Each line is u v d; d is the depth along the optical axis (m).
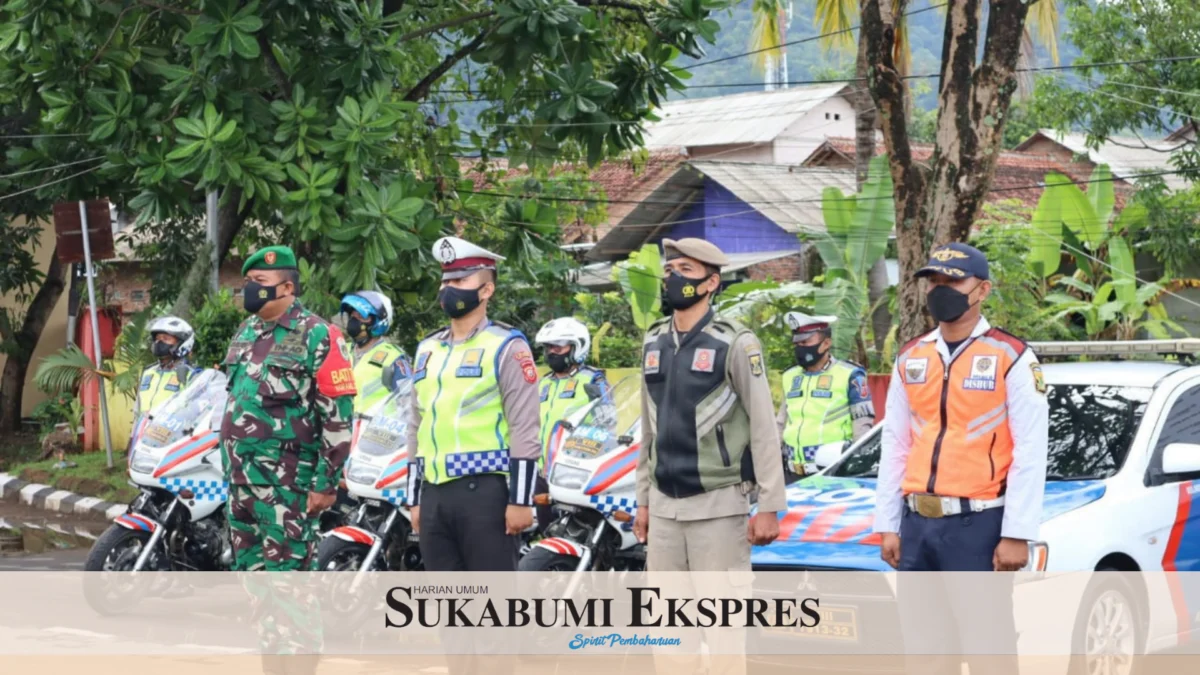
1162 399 7.94
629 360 23.41
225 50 13.24
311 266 14.50
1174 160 25.78
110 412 23.23
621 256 31.81
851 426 11.16
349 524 9.72
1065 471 7.66
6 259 25.41
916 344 6.18
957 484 5.91
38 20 13.73
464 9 17.30
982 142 14.62
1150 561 7.34
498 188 19.61
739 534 6.48
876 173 21.52
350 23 14.03
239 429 7.05
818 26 26.03
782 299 22.67
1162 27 24.72
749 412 6.43
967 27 14.56
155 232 23.52
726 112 35.78
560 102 15.02
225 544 10.53
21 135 20.67
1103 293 23.44
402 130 16.81
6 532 16.55
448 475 6.74
